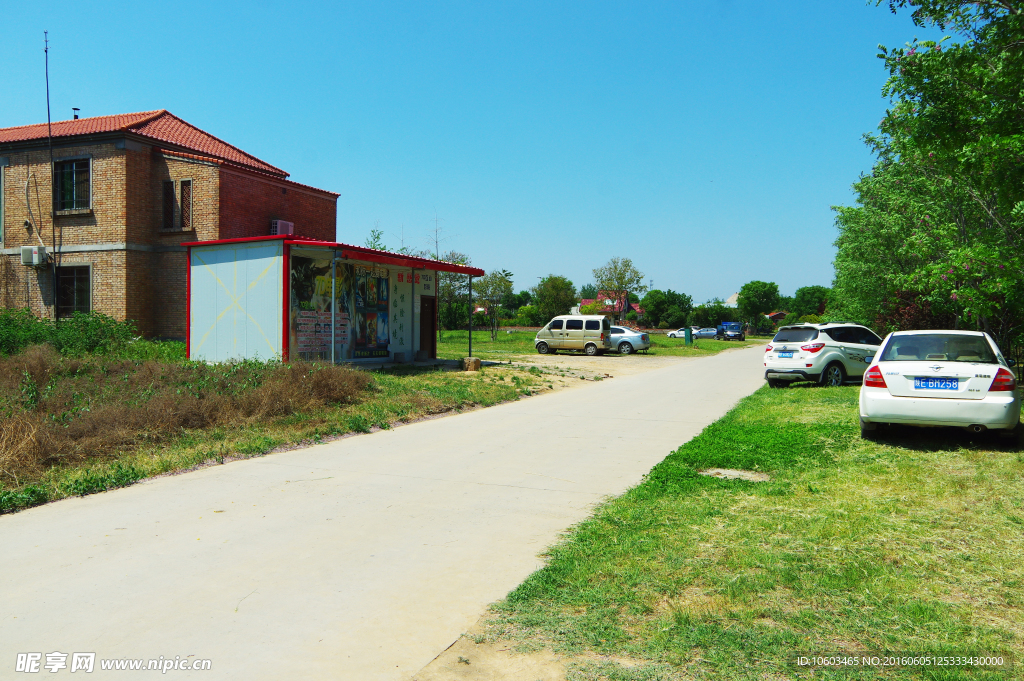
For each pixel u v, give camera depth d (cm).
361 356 1753
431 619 341
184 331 2162
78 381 1065
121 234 2122
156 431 804
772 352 1504
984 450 725
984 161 662
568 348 3062
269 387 998
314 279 1580
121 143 2116
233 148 2670
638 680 279
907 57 741
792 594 359
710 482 613
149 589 379
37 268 2231
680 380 1814
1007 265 941
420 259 1666
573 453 787
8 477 605
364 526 502
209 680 282
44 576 399
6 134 2500
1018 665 284
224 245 1578
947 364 748
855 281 1883
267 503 567
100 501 573
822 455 722
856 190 1800
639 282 6147
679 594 363
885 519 487
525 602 358
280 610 352
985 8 690
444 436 907
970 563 401
